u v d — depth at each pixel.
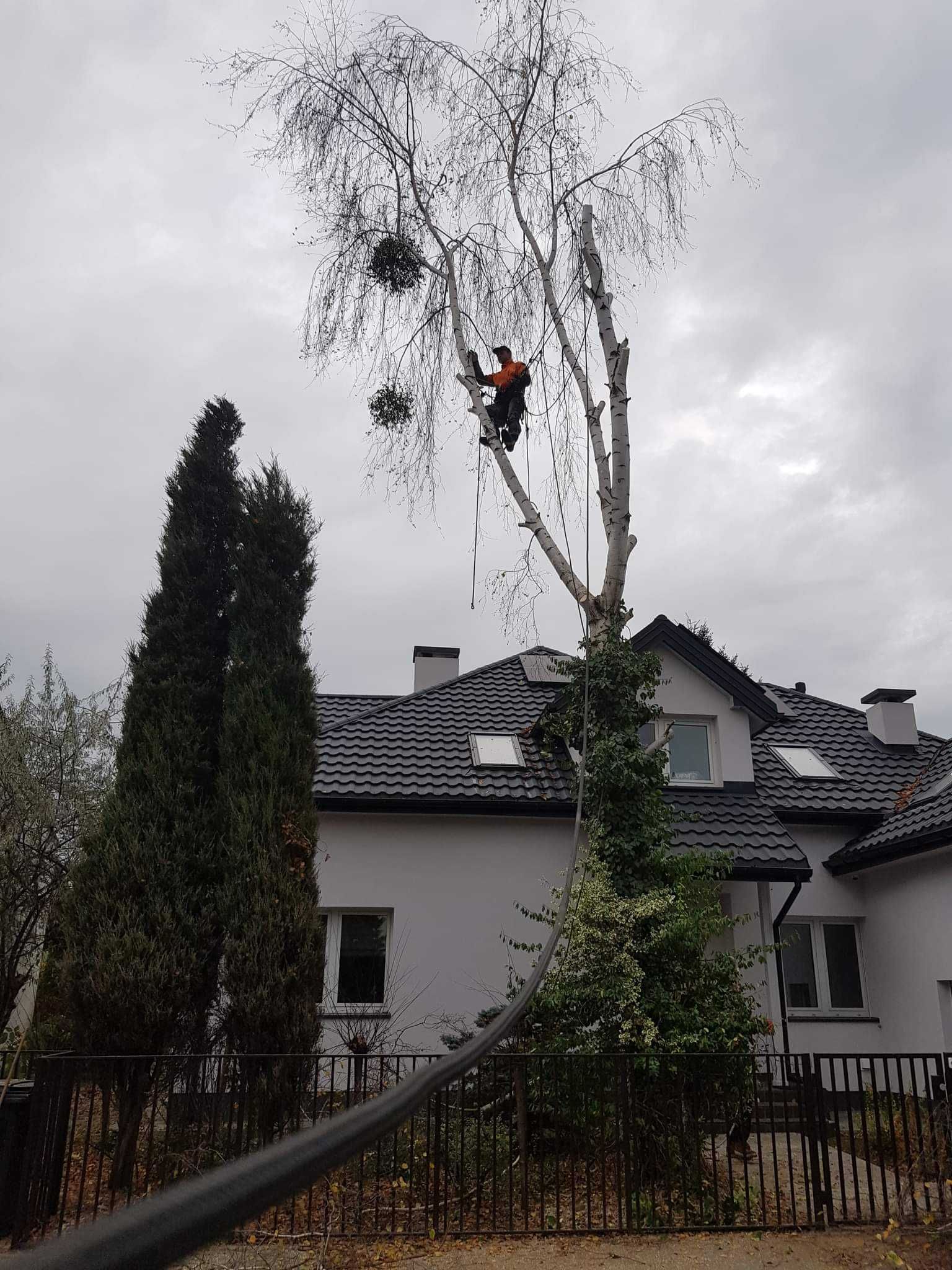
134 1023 7.85
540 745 13.66
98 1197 6.94
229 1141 7.42
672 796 13.52
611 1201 7.55
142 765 8.88
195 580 9.81
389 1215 7.16
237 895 8.45
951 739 15.34
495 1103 7.68
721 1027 8.05
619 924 8.39
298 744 9.20
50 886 10.24
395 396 9.62
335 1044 11.29
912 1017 12.41
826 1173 7.14
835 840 14.11
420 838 12.66
